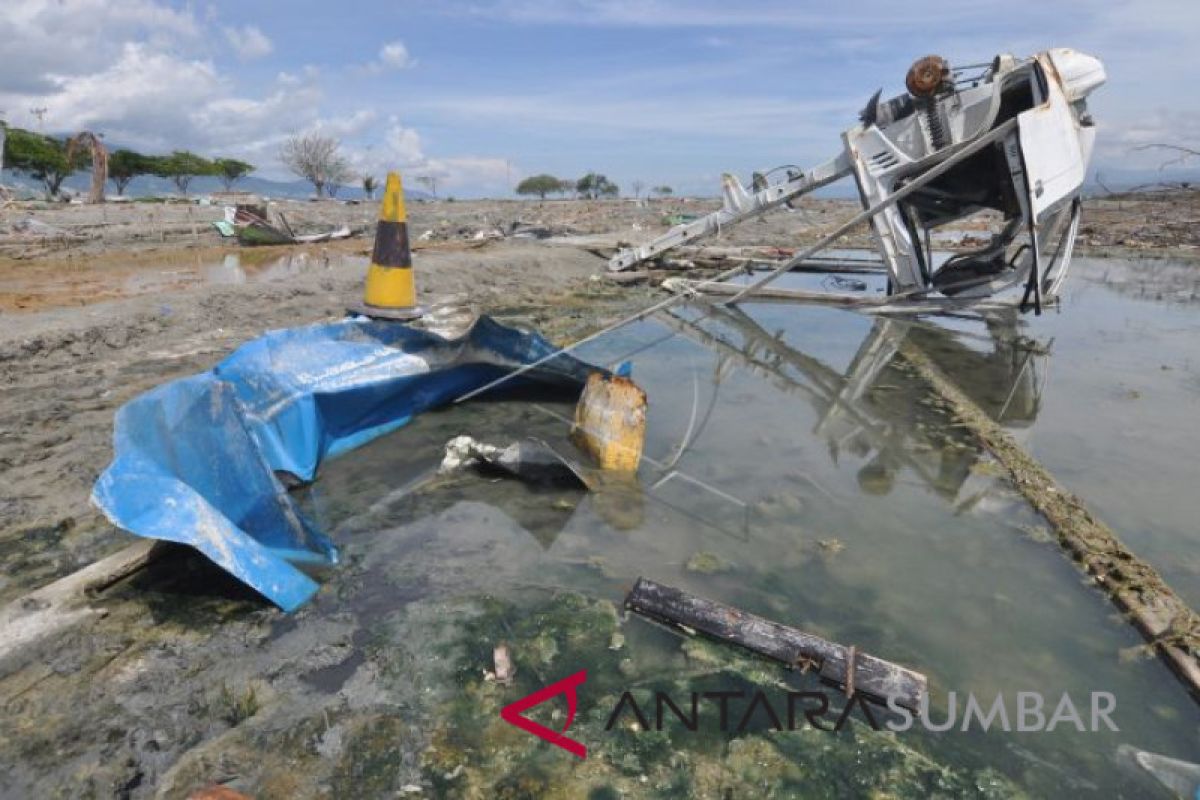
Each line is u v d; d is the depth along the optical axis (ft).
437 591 10.98
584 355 26.48
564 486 14.92
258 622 9.98
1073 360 27.45
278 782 7.45
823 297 38.52
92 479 13.67
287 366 15.58
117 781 7.36
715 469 16.25
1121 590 11.51
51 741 7.80
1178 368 26.22
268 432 14.17
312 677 9.00
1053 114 29.37
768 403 21.49
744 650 9.82
